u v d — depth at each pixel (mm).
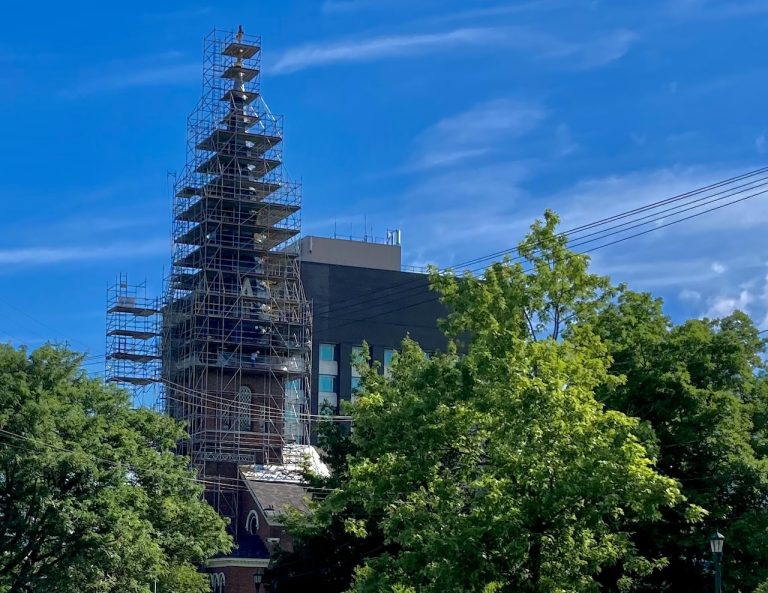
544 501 34781
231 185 110625
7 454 57688
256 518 97625
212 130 112812
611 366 49031
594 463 34719
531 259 50875
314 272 137750
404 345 53625
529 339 48438
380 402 43469
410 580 39812
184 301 110812
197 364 106125
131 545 59719
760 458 49406
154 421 68312
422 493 40312
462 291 51344
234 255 110562
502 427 36062
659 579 49250
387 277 141375
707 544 46656
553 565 35781
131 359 115625
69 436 61219
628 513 43250
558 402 35312
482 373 39125
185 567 67750
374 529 58688
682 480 48094
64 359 64938
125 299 115562
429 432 38969
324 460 62688
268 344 109375
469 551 34719
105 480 60719
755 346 54344
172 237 113125
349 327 138375
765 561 47250
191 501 67250
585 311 50500
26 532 59406
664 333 51969
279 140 113750
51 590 57906
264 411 108000
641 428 44156
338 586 60469
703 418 47625
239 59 114625
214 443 104375
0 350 63219
